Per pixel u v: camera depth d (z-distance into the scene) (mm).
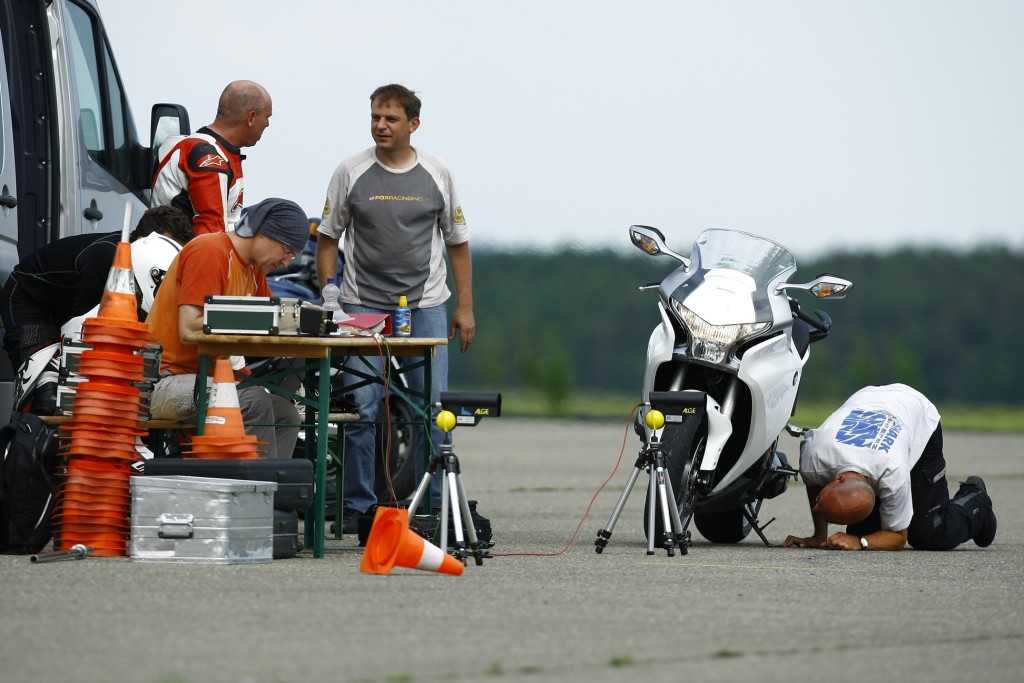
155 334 24766
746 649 15438
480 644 15375
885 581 21469
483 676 13812
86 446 22844
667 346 25750
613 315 165500
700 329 25531
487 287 165875
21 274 26750
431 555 20953
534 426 106312
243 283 24422
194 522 21734
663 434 25422
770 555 25203
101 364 22953
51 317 27016
